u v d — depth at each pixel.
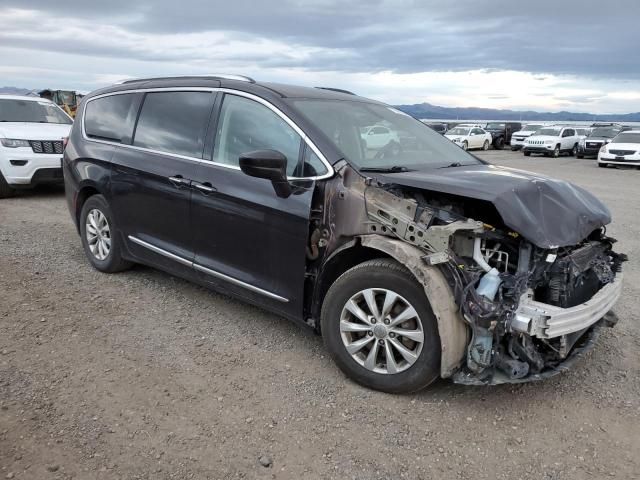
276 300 3.82
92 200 5.31
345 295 3.44
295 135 3.74
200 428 3.01
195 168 4.20
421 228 3.16
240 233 3.91
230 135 4.09
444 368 3.10
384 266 3.31
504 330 3.01
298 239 3.59
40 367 3.56
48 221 7.68
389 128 4.34
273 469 2.72
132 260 5.00
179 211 4.33
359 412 3.22
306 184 3.57
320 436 2.99
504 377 3.11
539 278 3.25
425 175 3.52
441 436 3.03
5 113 10.10
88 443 2.83
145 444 2.85
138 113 4.89
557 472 2.77
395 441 2.97
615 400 3.46
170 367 3.66
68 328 4.15
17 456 2.70
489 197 3.12
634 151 22.08
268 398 3.34
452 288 3.09
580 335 3.55
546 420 3.22
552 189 3.53
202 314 4.54
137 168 4.67
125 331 4.16
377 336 3.36
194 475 2.65
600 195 13.20
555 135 31.12
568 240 3.23
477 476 2.73
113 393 3.31
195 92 4.46
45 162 9.30
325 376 3.62
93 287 5.03
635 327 4.62
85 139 5.41
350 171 3.47
